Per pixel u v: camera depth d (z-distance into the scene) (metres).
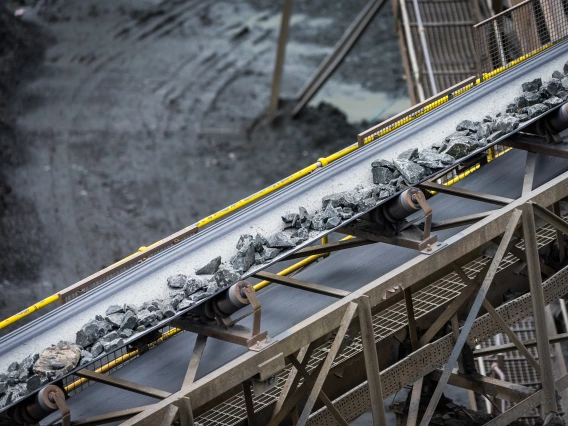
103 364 9.62
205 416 9.64
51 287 23.06
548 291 10.43
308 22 37.06
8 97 31.72
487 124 9.85
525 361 15.66
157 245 9.29
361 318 8.45
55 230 25.12
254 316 8.00
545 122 10.15
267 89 32.69
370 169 9.57
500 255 9.06
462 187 10.50
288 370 10.12
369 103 31.42
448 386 17.55
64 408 7.38
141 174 27.72
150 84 32.94
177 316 8.06
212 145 29.31
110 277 9.17
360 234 9.26
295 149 29.14
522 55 11.80
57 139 29.38
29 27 36.22
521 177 10.47
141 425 7.44
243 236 8.79
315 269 9.77
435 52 20.17
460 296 9.76
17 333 8.20
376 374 8.65
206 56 34.97
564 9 11.80
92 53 34.78
